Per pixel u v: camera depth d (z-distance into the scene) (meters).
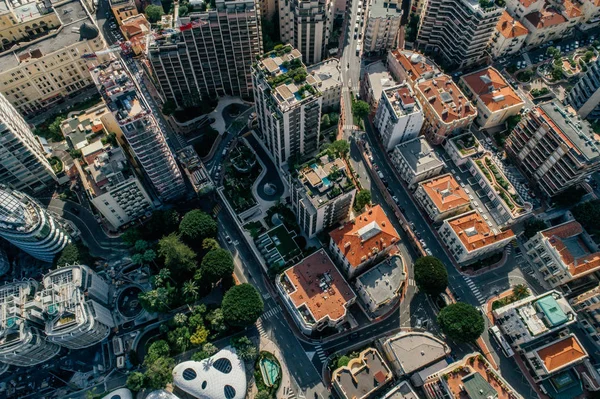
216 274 190.75
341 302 179.38
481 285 199.25
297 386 179.88
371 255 187.00
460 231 197.12
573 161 194.25
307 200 189.62
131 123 167.38
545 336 175.25
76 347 179.88
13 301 162.38
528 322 172.75
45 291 167.25
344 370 169.25
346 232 191.12
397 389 163.62
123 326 192.00
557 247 191.38
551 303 174.62
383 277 187.50
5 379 183.38
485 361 161.38
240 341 179.75
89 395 172.50
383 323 192.12
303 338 189.88
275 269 196.12
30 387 181.38
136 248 199.88
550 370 168.00
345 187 188.88
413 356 171.38
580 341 185.50
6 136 189.25
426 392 168.25
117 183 188.12
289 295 180.62
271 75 198.25
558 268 189.88
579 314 188.62
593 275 195.38
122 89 174.25
